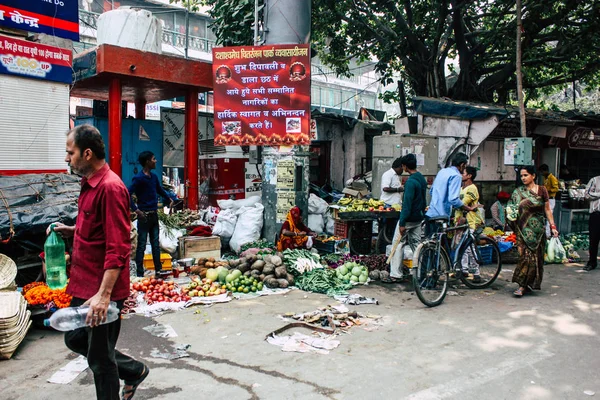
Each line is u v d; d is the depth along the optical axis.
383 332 4.87
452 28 13.23
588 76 15.88
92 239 2.81
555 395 3.51
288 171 8.64
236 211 8.99
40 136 7.11
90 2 17.72
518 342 4.60
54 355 4.23
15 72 6.73
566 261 8.90
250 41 11.38
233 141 8.49
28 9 7.00
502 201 9.37
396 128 12.83
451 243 6.90
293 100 8.37
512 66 13.55
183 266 7.19
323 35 14.54
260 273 6.75
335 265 7.59
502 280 7.37
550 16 12.46
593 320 5.32
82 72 8.45
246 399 3.42
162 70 8.42
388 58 13.70
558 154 13.48
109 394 2.81
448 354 4.29
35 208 5.48
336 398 3.45
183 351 4.29
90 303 2.61
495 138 12.98
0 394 3.47
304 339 4.60
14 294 4.60
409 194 6.55
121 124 8.62
